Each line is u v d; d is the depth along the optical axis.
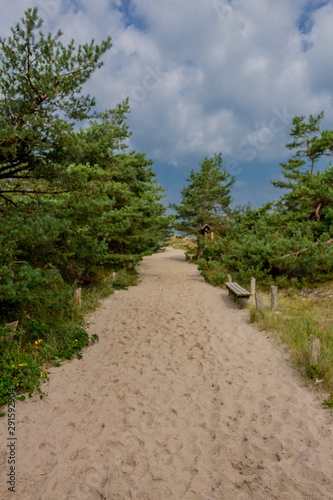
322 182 14.07
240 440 3.45
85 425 3.82
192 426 3.78
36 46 6.08
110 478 2.97
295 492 2.68
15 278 5.81
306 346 5.37
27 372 4.78
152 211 16.78
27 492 2.81
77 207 8.02
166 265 23.09
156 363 5.68
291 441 3.35
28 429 3.73
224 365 5.45
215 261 15.75
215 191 26.36
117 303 10.39
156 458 3.24
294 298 9.86
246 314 8.44
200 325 7.84
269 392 4.44
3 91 6.12
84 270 11.53
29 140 5.94
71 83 6.43
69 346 6.02
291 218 14.79
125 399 4.44
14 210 7.16
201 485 2.85
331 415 3.74
